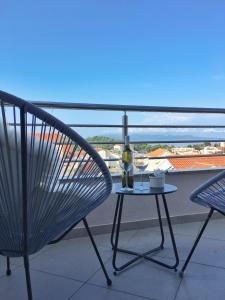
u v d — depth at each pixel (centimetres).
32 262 198
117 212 215
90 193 141
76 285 170
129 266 190
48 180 120
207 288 165
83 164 132
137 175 240
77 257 205
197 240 175
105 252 213
